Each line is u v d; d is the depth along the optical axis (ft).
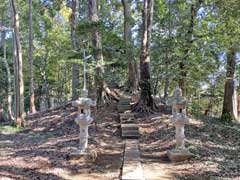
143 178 21.58
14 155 28.86
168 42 42.68
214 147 29.04
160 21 44.04
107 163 26.35
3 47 82.02
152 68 44.70
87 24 41.50
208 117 48.29
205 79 45.42
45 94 96.99
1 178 21.45
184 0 43.16
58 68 95.30
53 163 25.72
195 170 23.41
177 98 27.32
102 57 42.50
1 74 85.51
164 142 31.48
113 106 45.34
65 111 51.98
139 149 30.55
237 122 45.78
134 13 61.93
